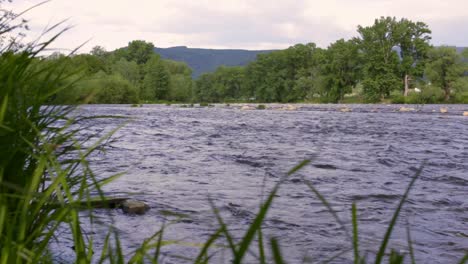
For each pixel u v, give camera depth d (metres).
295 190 8.06
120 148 14.12
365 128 24.94
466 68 98.25
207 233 5.11
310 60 135.25
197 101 163.25
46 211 1.91
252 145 15.98
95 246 4.00
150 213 5.97
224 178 9.27
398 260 1.01
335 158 12.66
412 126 26.52
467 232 5.65
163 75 132.25
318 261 4.34
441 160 12.53
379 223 5.99
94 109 52.44
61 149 2.08
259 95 141.00
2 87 1.86
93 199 1.64
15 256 1.42
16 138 1.89
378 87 108.94
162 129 23.33
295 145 16.14
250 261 3.93
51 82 2.00
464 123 29.27
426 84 110.56
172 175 9.46
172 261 3.94
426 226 5.90
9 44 1.97
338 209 6.72
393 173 10.23
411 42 111.81
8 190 1.88
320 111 49.62
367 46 112.69
